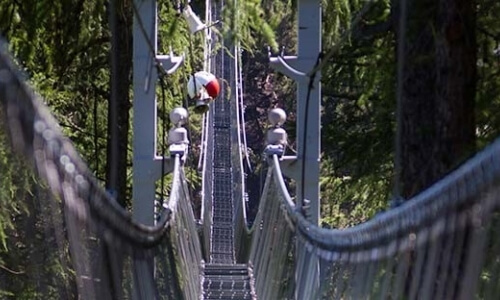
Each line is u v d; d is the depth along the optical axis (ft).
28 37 53.31
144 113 64.59
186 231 75.15
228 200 155.02
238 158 149.48
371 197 75.97
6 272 20.86
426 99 49.26
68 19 60.08
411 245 22.35
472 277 17.78
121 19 62.85
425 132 48.91
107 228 27.73
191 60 81.66
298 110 64.44
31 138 19.02
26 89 18.93
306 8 63.36
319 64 45.01
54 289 21.33
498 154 16.42
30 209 20.03
